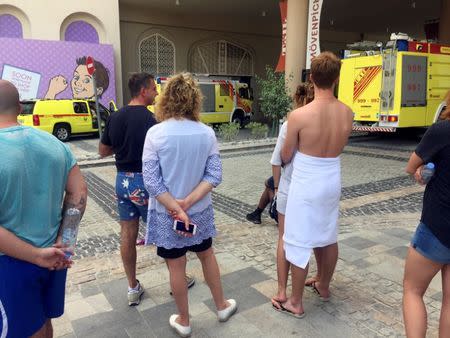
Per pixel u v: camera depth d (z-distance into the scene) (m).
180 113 2.59
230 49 23.92
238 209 6.13
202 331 2.91
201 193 2.64
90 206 6.49
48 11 16.67
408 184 7.52
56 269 1.94
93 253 4.54
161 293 3.50
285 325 2.96
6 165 1.73
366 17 24.84
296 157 2.85
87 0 17.33
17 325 1.81
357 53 12.71
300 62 14.16
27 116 14.32
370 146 12.61
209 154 2.70
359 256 4.14
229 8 21.11
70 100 15.13
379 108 12.11
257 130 14.48
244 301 3.31
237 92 18.48
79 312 3.21
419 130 14.02
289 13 14.01
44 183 1.88
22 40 15.94
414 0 20.66
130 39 20.53
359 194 6.88
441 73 12.45
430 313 3.07
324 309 3.16
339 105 2.77
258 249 4.46
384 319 3.01
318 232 2.85
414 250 2.26
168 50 21.78
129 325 3.02
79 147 13.63
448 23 17.75
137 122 2.97
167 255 2.72
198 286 3.60
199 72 22.98
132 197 3.04
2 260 1.78
